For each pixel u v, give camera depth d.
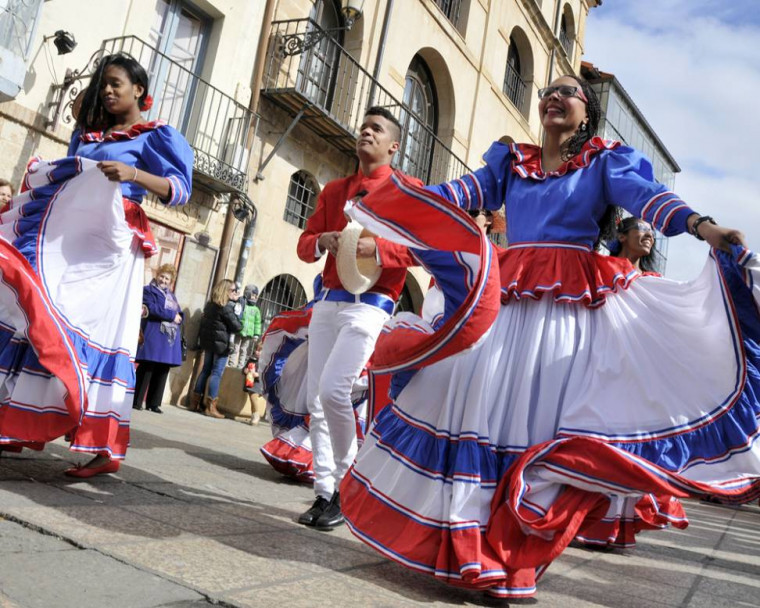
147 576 1.74
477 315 2.02
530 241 2.41
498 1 16.64
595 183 2.39
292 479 4.26
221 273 9.99
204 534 2.31
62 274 2.78
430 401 2.21
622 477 1.99
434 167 14.88
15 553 1.75
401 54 13.32
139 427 5.46
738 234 1.98
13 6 6.95
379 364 2.27
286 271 11.17
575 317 2.29
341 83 12.14
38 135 7.57
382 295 3.17
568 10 20.72
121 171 2.70
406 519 2.12
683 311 2.24
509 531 2.04
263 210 10.72
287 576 1.97
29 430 2.68
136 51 8.75
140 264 3.05
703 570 3.36
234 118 10.00
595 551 3.52
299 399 4.23
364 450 2.31
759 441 2.16
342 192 3.35
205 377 9.12
